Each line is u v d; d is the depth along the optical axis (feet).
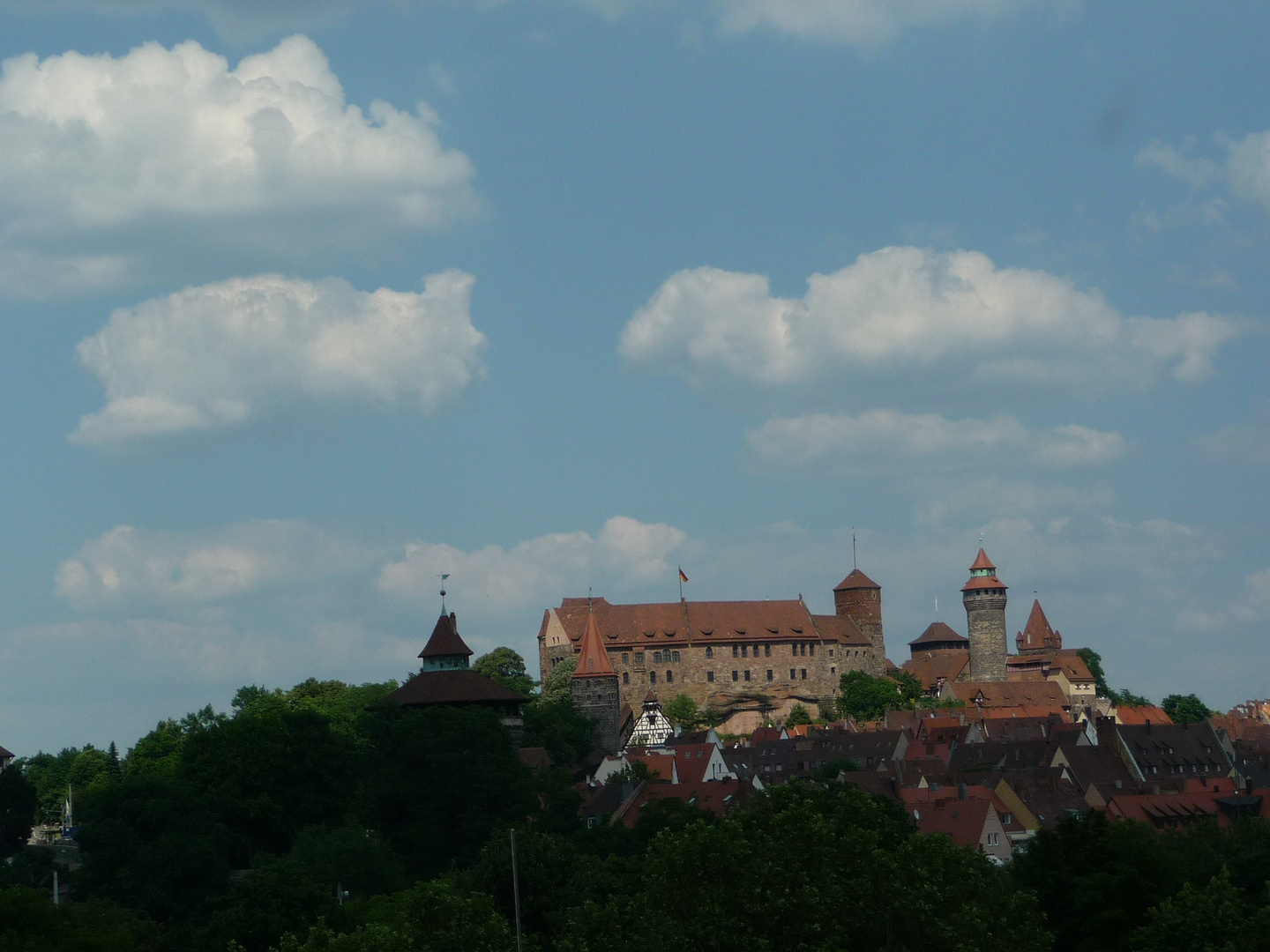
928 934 291.79
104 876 479.41
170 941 424.05
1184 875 396.57
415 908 309.83
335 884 481.46
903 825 491.31
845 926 294.25
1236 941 332.39
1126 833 398.21
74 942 345.51
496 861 349.00
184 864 480.23
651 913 294.46
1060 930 373.40
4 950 329.72
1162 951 340.80
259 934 370.12
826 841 310.65
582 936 304.30
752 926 290.97
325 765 589.32
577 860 358.84
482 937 297.74
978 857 323.16
